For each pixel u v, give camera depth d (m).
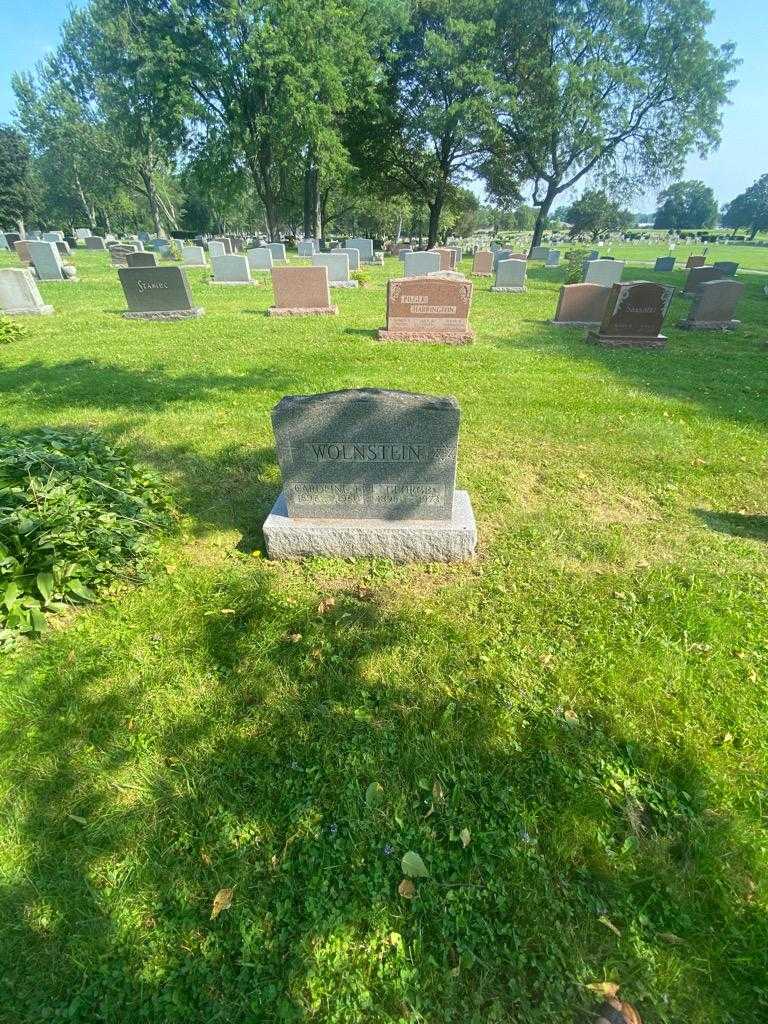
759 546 4.02
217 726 2.52
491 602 3.34
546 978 1.70
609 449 5.60
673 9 29.78
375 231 71.75
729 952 1.76
